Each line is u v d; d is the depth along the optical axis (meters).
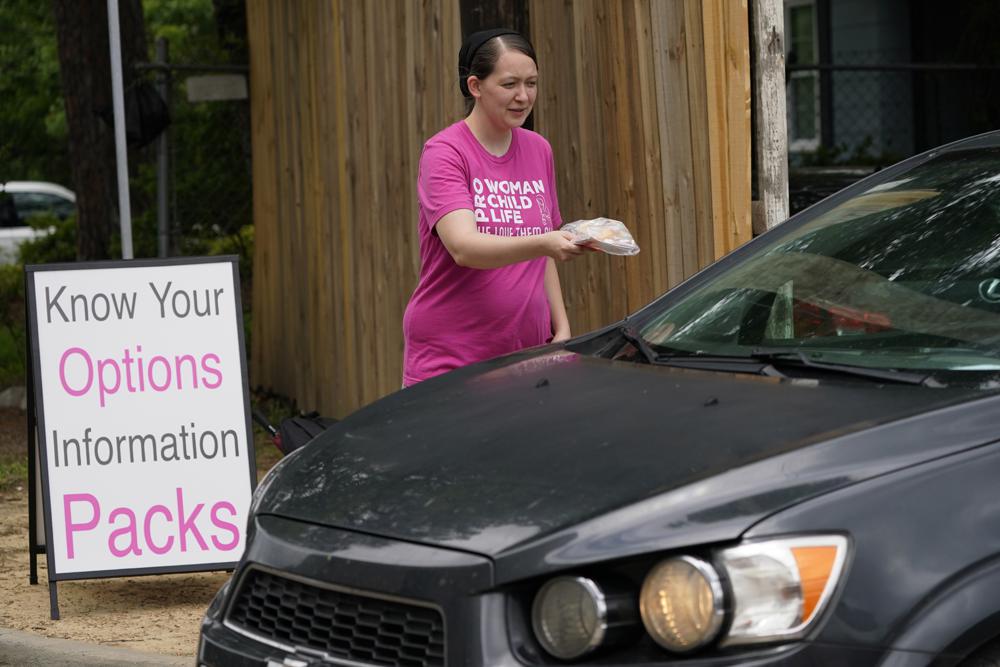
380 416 5.03
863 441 3.86
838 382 4.45
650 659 3.58
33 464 8.04
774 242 5.71
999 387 4.14
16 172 39.03
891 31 23.80
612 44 8.31
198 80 15.09
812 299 5.21
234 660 4.31
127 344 7.93
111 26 10.74
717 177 7.34
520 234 6.32
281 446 7.31
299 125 13.34
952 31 22.55
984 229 5.07
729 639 3.53
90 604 7.97
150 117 15.23
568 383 4.91
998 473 3.74
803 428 4.01
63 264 7.93
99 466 7.80
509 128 6.23
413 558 3.89
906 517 3.63
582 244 5.66
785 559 3.57
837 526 3.61
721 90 7.29
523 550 3.73
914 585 3.55
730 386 4.54
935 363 4.56
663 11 7.75
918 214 5.34
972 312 4.77
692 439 4.07
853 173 13.57
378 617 3.97
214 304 8.02
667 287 7.90
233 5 16.86
